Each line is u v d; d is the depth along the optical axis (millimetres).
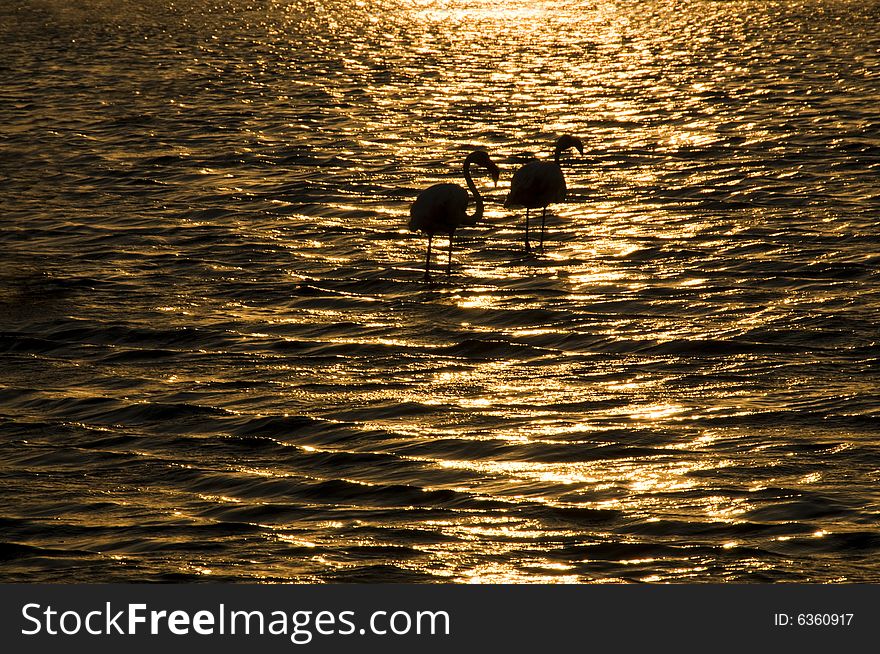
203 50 175500
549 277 61438
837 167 85812
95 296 60438
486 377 48094
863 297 56719
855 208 74000
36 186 87375
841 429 41344
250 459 40812
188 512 36844
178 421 44406
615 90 131500
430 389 46781
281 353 51688
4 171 92562
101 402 46531
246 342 53188
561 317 55031
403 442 41562
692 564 32438
